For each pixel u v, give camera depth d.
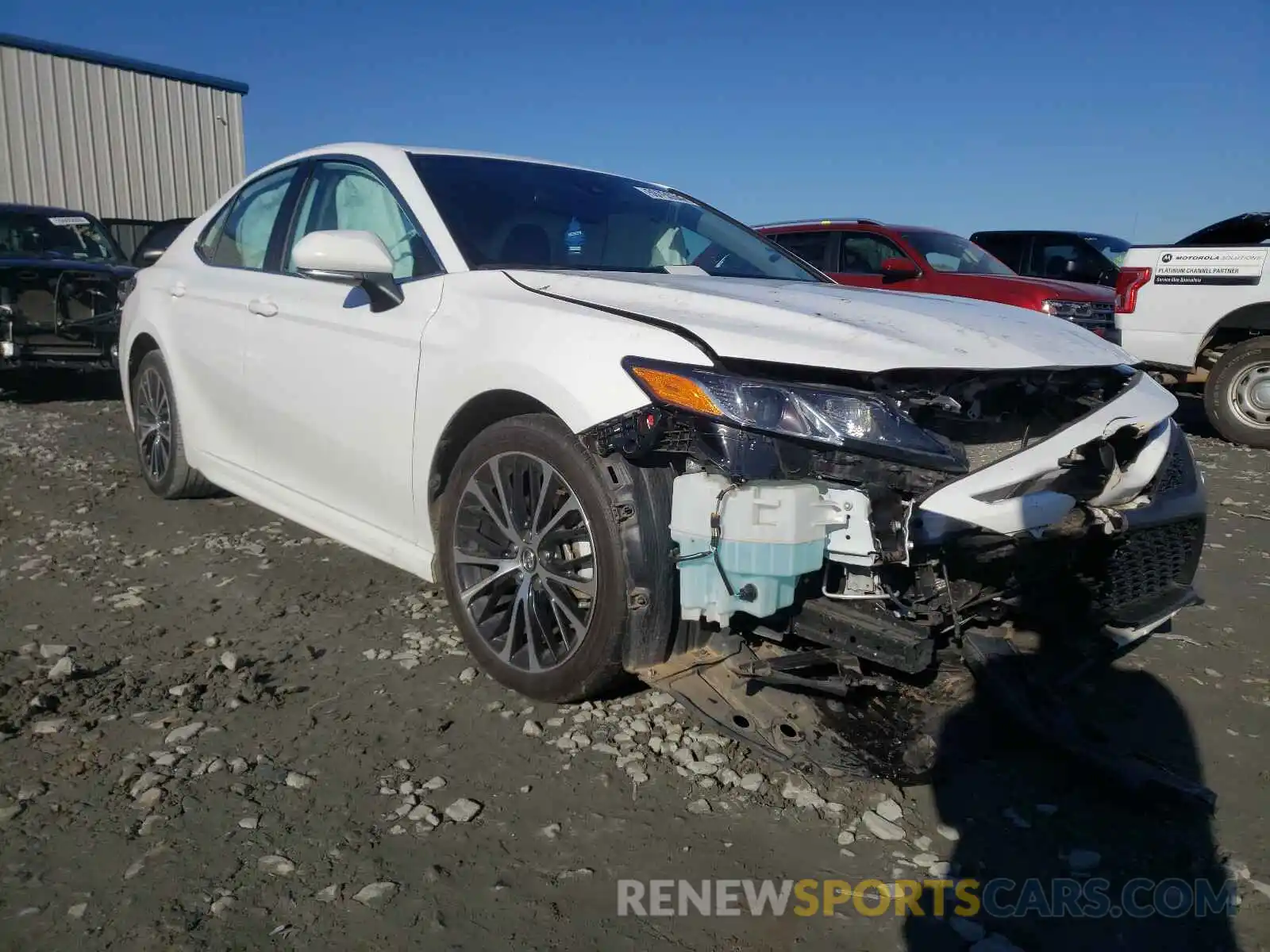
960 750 2.75
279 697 3.11
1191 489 3.19
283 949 2.04
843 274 10.13
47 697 3.00
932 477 2.55
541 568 2.93
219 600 3.95
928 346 2.67
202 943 2.04
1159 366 9.09
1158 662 3.56
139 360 5.44
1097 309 8.92
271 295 4.12
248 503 5.39
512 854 2.36
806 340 2.63
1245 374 8.56
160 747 2.79
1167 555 3.22
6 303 8.71
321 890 2.21
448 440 3.23
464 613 3.20
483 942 2.07
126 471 6.13
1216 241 9.13
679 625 2.75
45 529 4.86
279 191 4.44
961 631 2.86
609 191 4.12
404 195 3.68
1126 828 2.53
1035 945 2.11
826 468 2.51
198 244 5.02
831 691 2.71
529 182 3.94
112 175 21.53
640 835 2.45
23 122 19.97
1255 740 3.01
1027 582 2.86
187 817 2.46
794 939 2.11
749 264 4.12
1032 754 2.85
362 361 3.54
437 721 2.97
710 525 2.55
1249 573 4.63
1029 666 2.88
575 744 2.84
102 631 3.62
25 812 2.47
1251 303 8.45
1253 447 8.56
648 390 2.58
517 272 3.29
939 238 10.08
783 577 2.50
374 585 4.13
